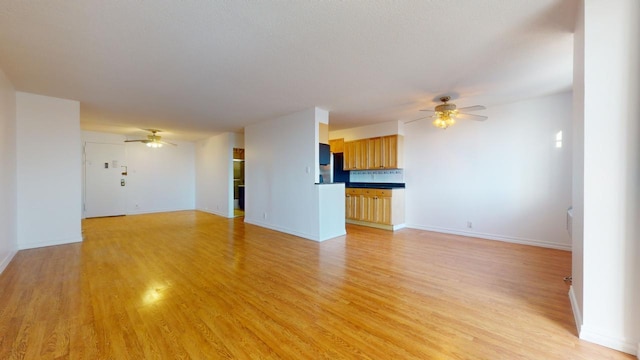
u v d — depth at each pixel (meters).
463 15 1.93
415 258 3.50
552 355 1.59
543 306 2.20
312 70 2.90
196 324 1.94
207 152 8.01
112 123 5.73
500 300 2.31
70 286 2.59
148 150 7.79
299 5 1.80
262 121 5.58
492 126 4.46
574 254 2.13
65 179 4.07
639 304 1.57
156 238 4.62
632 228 1.58
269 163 5.51
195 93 3.68
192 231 5.21
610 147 1.62
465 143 4.80
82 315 2.05
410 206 5.62
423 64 2.76
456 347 1.68
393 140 5.59
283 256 3.60
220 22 2.00
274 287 2.59
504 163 4.34
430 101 4.09
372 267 3.16
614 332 1.63
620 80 1.58
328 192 4.66
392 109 4.59
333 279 2.79
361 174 6.50
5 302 2.25
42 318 2.00
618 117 1.59
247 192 6.17
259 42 2.31
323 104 4.27
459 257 3.54
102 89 3.51
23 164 3.72
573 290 2.17
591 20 1.65
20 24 2.00
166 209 8.13
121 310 2.13
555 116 3.87
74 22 1.98
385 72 2.97
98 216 6.88
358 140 6.21
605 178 1.64
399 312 2.12
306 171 4.70
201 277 2.84
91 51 2.45
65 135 4.02
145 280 2.75
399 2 1.78
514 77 3.12
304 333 1.84
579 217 1.88
